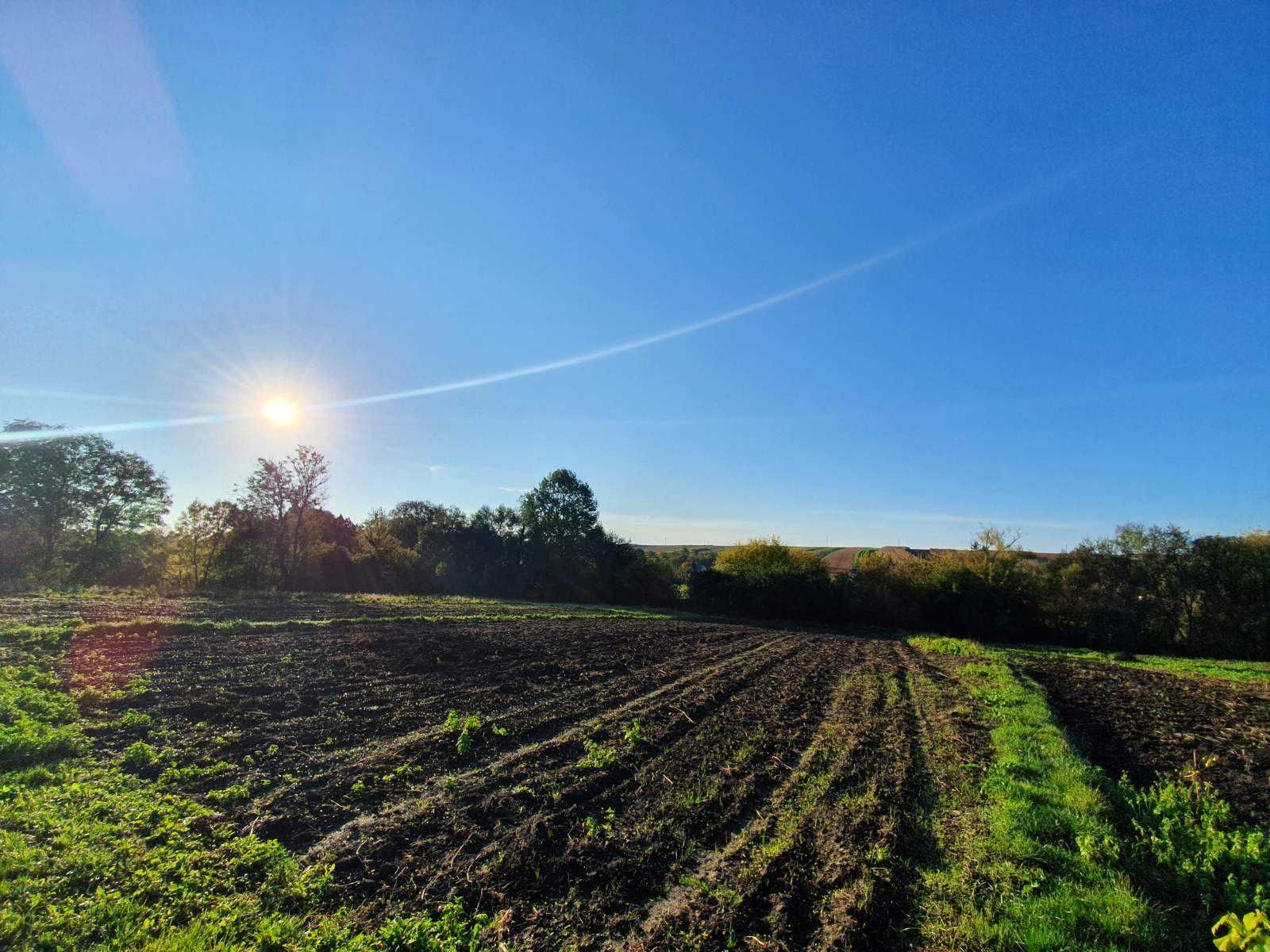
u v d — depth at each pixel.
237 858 5.53
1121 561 43.06
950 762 9.95
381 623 21.48
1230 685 19.58
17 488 40.47
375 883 5.46
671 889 5.78
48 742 7.61
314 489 46.81
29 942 4.12
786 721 12.13
